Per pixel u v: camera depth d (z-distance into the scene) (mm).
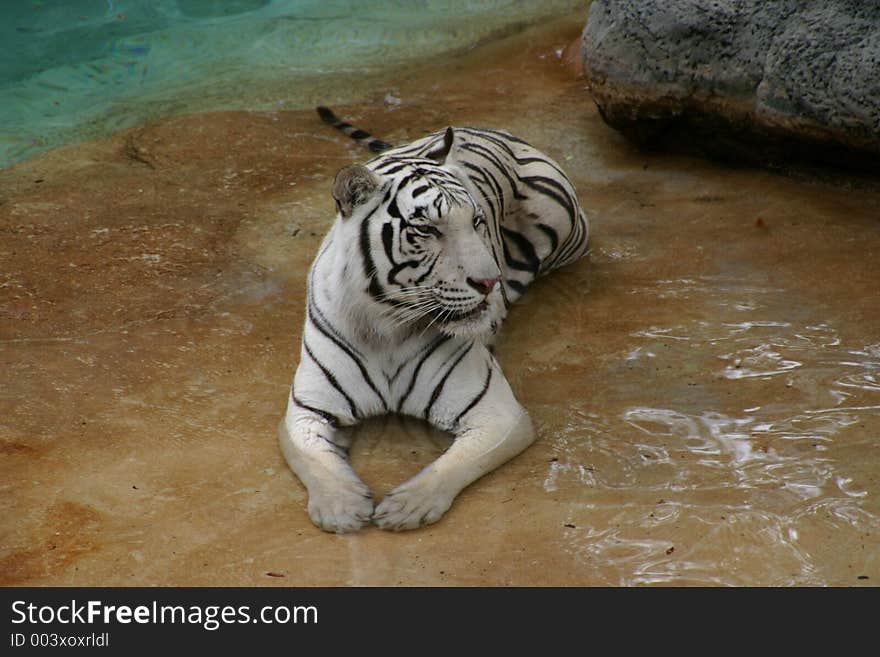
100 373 8820
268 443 7918
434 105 14844
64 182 12641
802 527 6734
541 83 15547
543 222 10062
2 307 9844
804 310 9453
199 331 9484
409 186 7465
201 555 6715
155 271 10555
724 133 12398
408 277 7418
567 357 8977
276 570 6574
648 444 7742
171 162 13133
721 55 11883
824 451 7512
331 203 11984
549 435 7926
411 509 6973
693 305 9688
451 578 6449
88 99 15398
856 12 10898
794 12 11320
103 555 6719
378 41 17609
